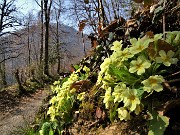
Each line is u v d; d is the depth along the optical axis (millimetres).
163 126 1254
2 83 21141
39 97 12625
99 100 1823
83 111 2020
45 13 19297
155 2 2025
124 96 1368
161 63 1448
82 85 2234
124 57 1489
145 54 1472
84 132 1902
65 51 21109
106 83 1649
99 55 2391
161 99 1428
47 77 17531
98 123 1816
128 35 1991
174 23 1909
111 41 2205
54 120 2289
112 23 2289
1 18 17266
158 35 1448
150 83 1319
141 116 1506
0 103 11414
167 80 1489
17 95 12820
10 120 8602
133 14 2359
